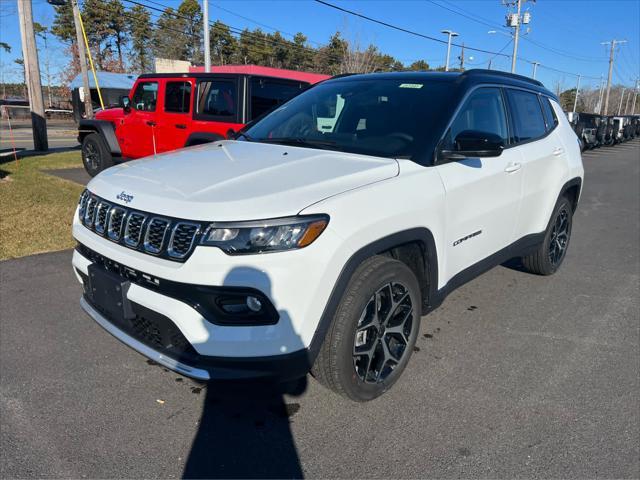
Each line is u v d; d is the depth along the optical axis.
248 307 2.26
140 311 2.45
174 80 7.95
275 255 2.21
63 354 3.34
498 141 2.97
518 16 36.34
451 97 3.36
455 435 2.63
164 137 8.20
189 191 2.45
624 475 2.37
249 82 7.21
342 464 2.41
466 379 3.17
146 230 2.41
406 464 2.42
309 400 2.91
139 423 2.68
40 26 55.22
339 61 52.62
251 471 2.36
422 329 3.86
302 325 2.30
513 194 3.84
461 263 3.38
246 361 2.25
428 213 2.88
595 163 19.08
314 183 2.49
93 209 2.82
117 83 33.75
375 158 2.94
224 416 2.76
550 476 2.36
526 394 3.02
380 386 2.86
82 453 2.44
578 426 2.72
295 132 3.63
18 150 14.89
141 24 57.19
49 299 4.19
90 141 9.62
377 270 2.60
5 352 3.34
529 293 4.67
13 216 6.50
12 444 2.49
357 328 2.62
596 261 5.77
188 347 2.36
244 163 2.84
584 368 3.34
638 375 3.27
